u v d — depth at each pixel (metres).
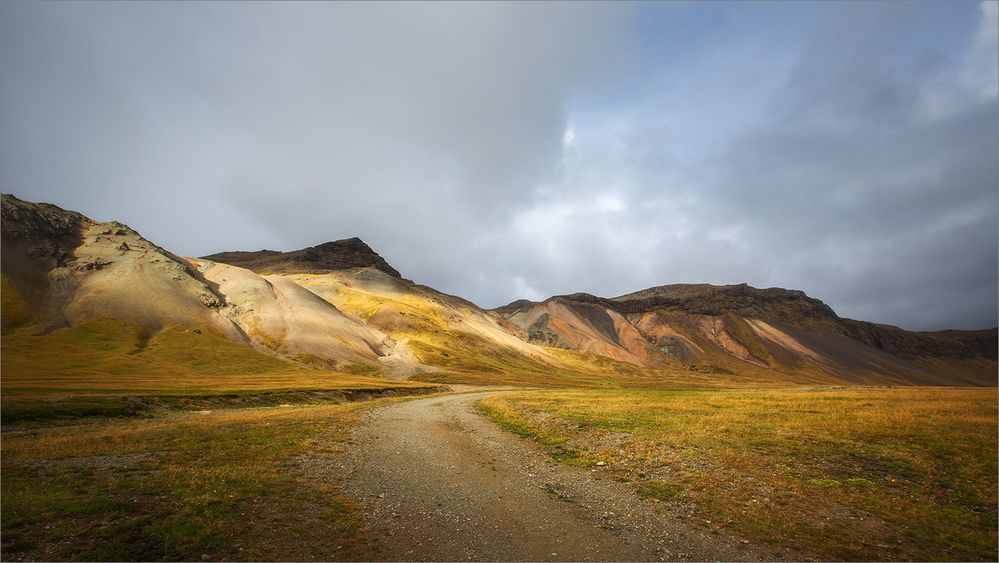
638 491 20.42
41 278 163.50
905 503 18.59
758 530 15.97
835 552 14.34
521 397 69.81
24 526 13.42
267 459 23.36
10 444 25.83
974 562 13.77
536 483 21.81
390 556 13.04
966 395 53.34
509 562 13.02
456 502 18.41
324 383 104.50
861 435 29.47
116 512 14.73
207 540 13.22
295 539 13.76
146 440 27.34
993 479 21.22
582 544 14.57
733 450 26.56
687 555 13.92
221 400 61.78
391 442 31.80
